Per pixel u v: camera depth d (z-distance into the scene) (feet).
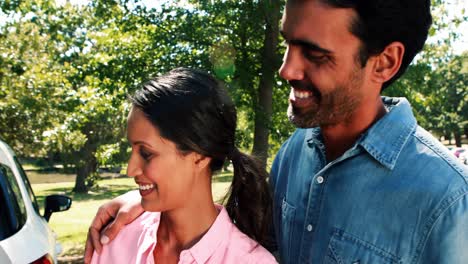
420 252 4.77
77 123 36.99
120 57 31.50
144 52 30.83
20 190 13.20
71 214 59.16
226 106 4.65
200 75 4.64
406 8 4.57
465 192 4.57
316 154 5.74
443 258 4.62
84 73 31.53
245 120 35.37
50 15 34.14
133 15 30.30
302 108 4.88
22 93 43.86
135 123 4.46
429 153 4.86
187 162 4.52
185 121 4.37
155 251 5.00
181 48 29.81
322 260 5.30
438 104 32.86
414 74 29.17
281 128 32.48
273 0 25.75
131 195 5.50
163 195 4.54
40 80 42.98
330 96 4.73
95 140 90.99
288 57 4.79
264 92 29.22
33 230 11.38
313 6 4.54
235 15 28.02
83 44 33.55
